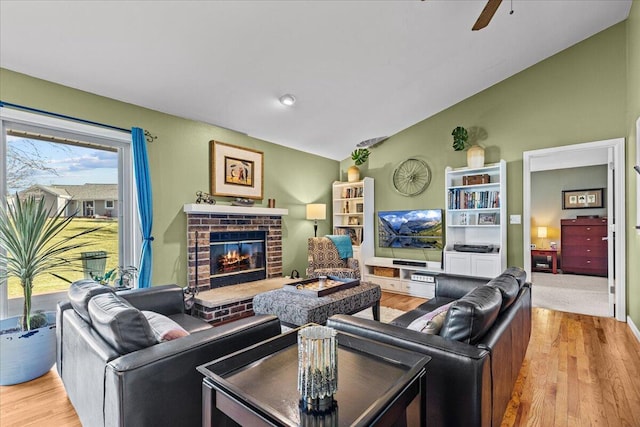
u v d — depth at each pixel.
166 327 1.75
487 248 4.37
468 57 3.77
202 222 3.99
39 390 2.20
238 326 1.72
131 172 3.46
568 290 5.24
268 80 3.44
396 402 1.10
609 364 2.55
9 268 2.35
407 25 3.03
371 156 5.84
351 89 3.93
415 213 5.25
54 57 2.61
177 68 3.00
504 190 4.29
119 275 3.35
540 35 3.64
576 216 7.00
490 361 1.42
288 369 1.34
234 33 2.69
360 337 1.54
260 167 4.82
